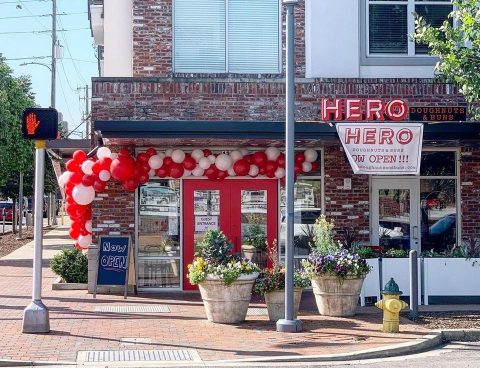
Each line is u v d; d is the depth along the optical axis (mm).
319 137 15258
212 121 15031
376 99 15844
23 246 33594
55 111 12016
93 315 13875
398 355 11039
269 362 10406
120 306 15016
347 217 17406
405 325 12930
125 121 14680
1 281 19516
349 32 17406
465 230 17641
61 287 17500
